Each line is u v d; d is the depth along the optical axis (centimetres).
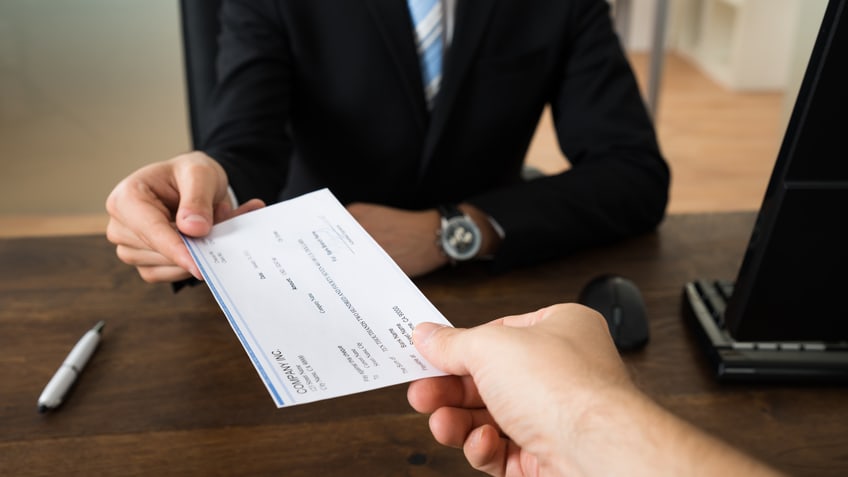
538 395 46
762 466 40
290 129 145
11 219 284
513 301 92
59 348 82
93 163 288
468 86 135
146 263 86
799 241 69
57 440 68
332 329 58
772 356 76
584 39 138
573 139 135
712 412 72
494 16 132
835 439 68
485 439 53
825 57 61
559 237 103
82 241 107
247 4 131
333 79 135
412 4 132
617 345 81
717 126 379
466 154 140
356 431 69
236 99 123
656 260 103
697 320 83
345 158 142
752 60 422
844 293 72
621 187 115
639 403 43
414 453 67
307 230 72
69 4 272
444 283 98
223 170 94
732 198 304
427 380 56
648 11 487
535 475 53
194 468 65
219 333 85
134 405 73
